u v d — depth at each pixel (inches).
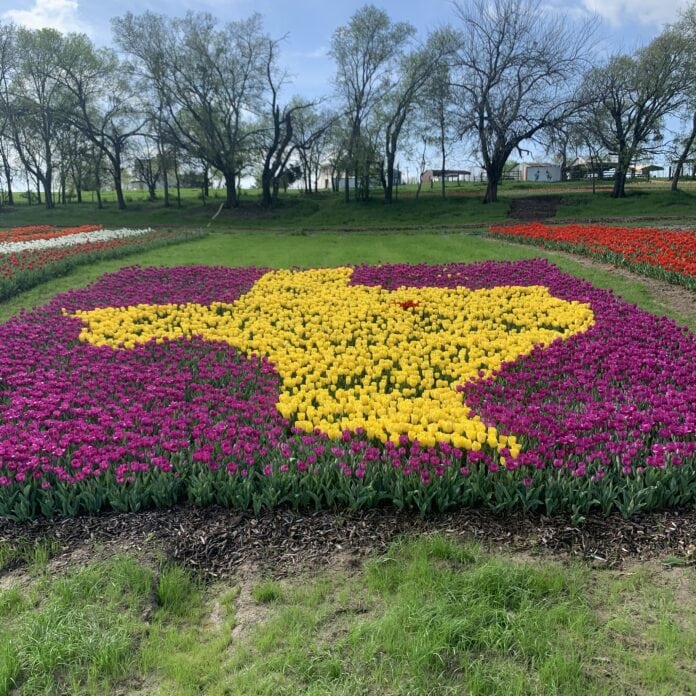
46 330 418.6
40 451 233.8
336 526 198.2
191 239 1171.3
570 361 347.3
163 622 156.7
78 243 978.7
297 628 150.7
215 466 221.1
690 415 253.1
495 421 255.9
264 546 189.3
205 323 463.2
